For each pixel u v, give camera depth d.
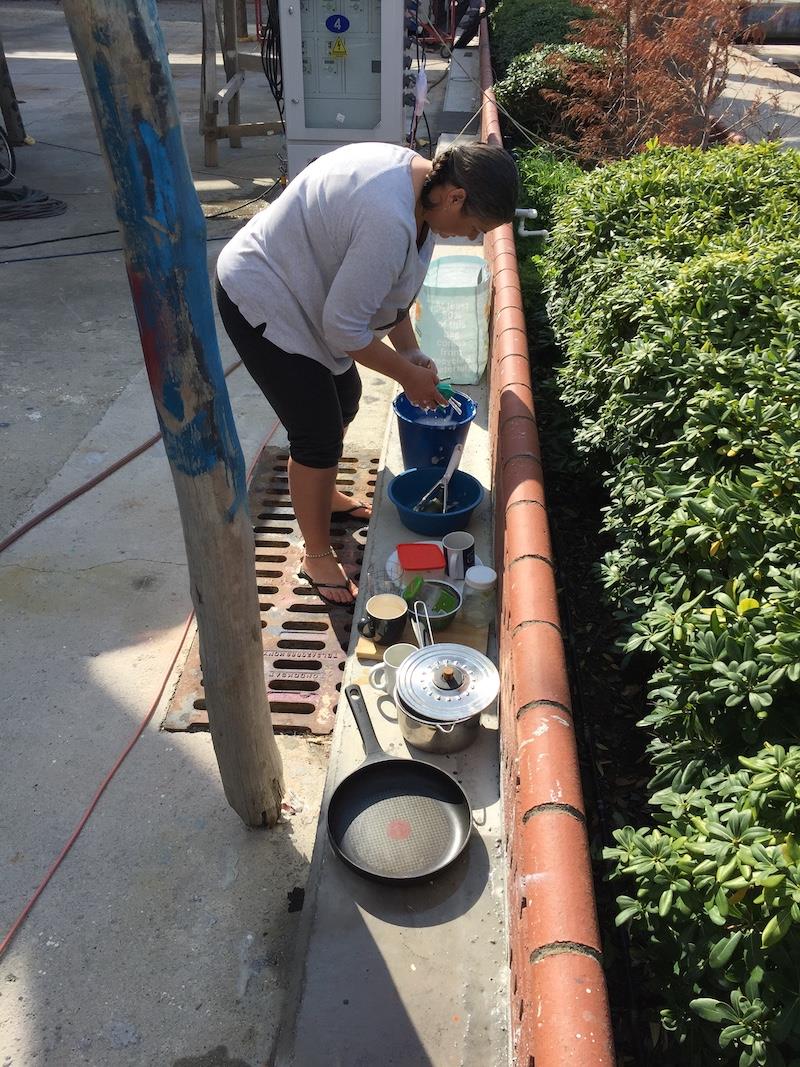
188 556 1.83
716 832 1.33
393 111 5.93
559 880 1.40
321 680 2.71
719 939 1.35
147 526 3.43
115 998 1.93
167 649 2.86
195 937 2.05
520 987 1.56
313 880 2.09
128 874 2.19
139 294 1.50
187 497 1.72
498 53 10.75
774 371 2.21
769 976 1.25
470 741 2.41
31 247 6.12
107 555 3.27
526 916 1.44
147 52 1.28
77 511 3.50
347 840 2.17
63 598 3.05
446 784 2.28
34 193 6.95
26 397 4.29
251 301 2.47
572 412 3.40
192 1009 1.92
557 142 7.38
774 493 1.85
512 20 10.66
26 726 2.58
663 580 1.98
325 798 2.28
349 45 5.75
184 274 1.48
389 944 1.97
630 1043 1.78
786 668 1.45
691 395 2.32
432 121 9.19
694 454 2.16
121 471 3.76
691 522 1.89
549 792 1.55
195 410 1.62
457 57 12.13
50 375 4.50
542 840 1.47
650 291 2.80
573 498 3.50
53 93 10.69
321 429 2.70
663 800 1.54
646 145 4.48
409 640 2.81
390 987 1.89
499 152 2.27
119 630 2.93
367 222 2.24
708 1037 1.42
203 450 1.66
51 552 3.27
